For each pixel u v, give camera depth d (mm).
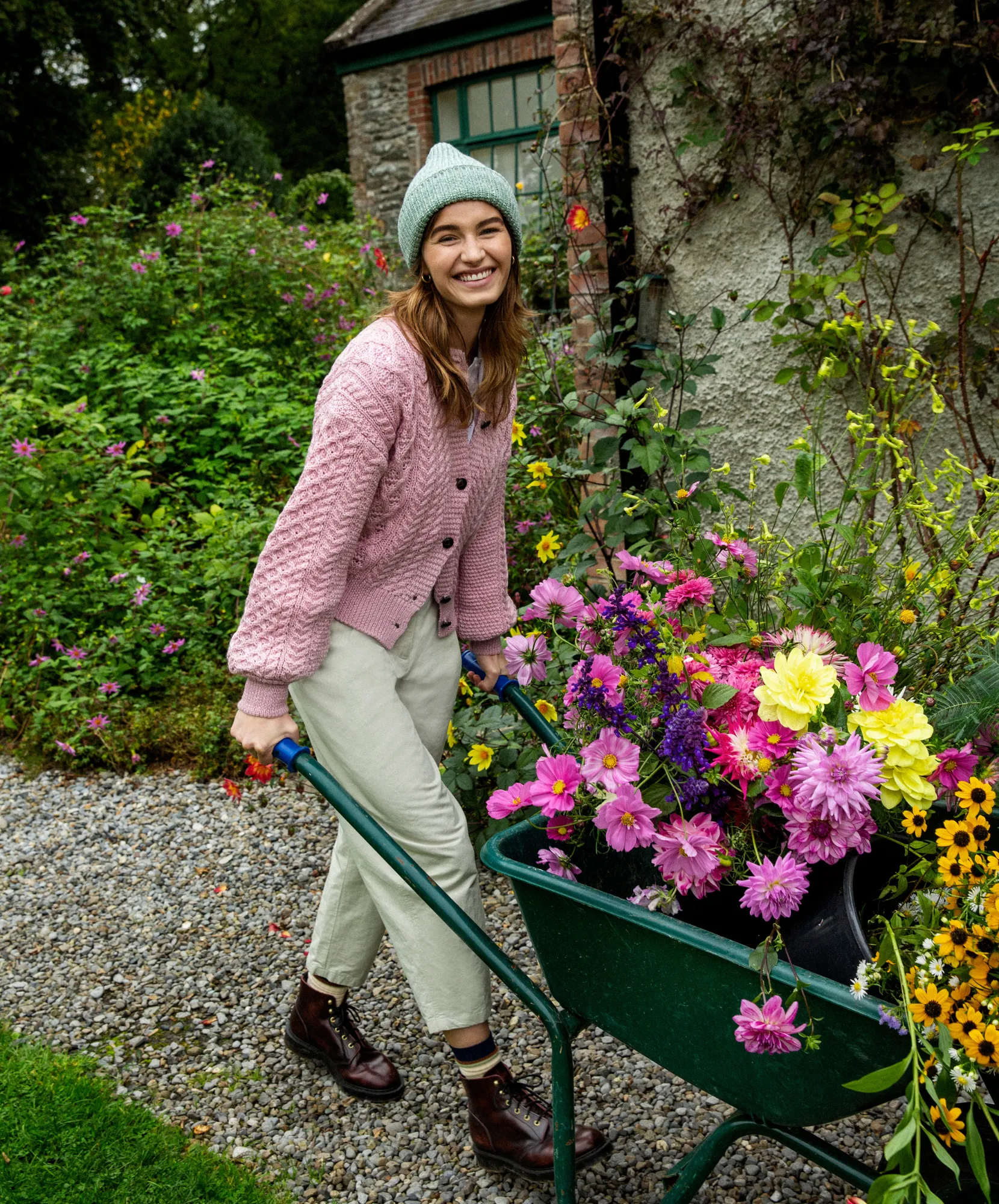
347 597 1736
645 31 3189
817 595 1776
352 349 1661
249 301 6227
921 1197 1241
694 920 1615
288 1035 2223
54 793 3537
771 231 3180
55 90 16094
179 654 4078
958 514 2990
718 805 1468
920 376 2924
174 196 12242
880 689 1406
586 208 3447
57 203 16344
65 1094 2088
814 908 1446
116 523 4477
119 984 2545
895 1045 1209
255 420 4988
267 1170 1952
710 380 3367
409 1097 2133
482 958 1580
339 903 2027
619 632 1631
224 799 3412
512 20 9641
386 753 1743
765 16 3010
